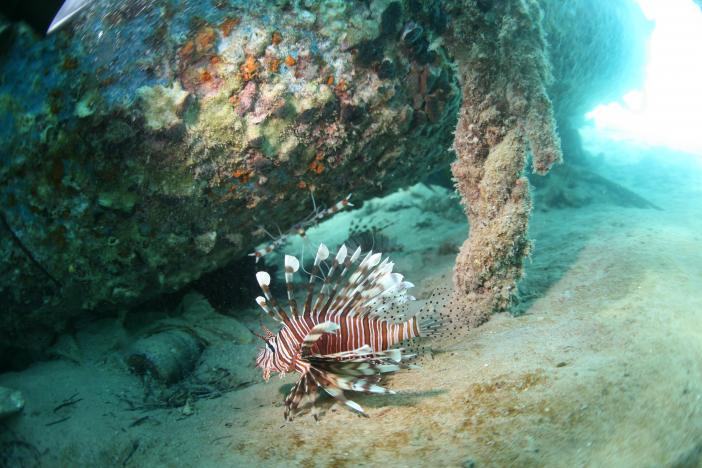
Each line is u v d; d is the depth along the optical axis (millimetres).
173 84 678
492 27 766
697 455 478
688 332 630
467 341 749
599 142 2592
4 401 684
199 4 672
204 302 1033
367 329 653
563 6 1125
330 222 1917
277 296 1163
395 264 1284
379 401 615
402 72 796
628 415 513
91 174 690
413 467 495
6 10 530
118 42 646
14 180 681
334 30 736
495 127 807
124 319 939
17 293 752
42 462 641
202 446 610
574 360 606
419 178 1107
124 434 671
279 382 762
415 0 760
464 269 832
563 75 1271
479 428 528
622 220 1259
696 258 901
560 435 502
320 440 563
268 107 720
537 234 1292
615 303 751
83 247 740
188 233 786
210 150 720
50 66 640
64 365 840
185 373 859
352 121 781
